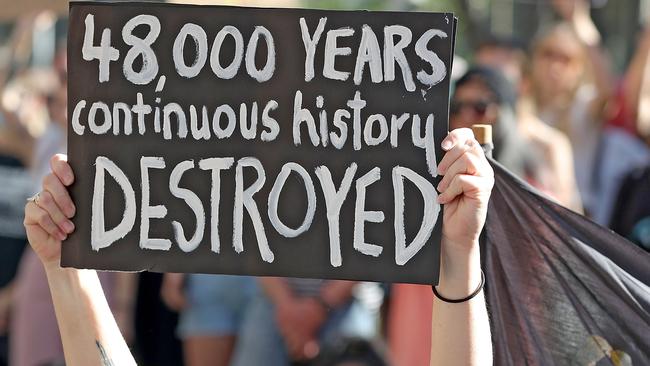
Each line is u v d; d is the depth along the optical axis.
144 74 3.42
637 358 3.63
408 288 6.02
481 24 15.34
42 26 10.32
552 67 7.84
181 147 3.41
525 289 3.71
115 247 3.41
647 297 3.62
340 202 3.36
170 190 3.40
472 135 3.28
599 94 7.88
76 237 3.42
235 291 6.77
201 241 3.39
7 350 7.08
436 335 3.30
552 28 8.18
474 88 5.93
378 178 3.34
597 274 3.66
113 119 3.42
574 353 3.68
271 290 6.70
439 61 3.33
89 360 3.45
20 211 7.13
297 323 6.66
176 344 6.79
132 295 6.71
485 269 3.73
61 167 3.42
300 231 3.37
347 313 6.61
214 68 3.40
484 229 3.73
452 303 3.28
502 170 3.72
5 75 9.62
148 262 3.40
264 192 3.38
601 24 14.05
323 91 3.37
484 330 3.29
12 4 8.10
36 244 3.45
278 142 3.38
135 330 6.72
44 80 9.34
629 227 6.53
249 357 6.71
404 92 3.34
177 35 3.41
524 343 3.71
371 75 3.35
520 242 3.72
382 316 6.61
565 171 6.70
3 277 7.12
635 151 7.64
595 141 7.74
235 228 3.39
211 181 3.40
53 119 7.28
